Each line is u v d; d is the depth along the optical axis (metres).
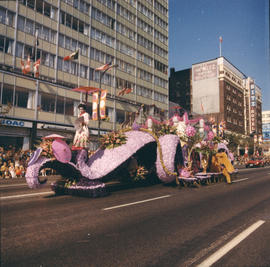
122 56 39.06
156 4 48.47
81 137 7.61
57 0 29.58
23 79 25.20
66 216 5.21
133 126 9.60
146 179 10.78
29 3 26.61
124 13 40.28
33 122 25.72
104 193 7.72
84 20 33.06
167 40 50.81
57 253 3.29
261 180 14.37
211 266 2.99
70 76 30.59
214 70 68.69
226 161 12.23
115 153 7.76
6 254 3.24
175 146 9.50
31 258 3.13
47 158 6.77
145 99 43.12
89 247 3.52
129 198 7.50
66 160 6.90
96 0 35.16
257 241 3.91
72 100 30.12
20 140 25.33
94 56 34.16
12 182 12.75
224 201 7.38
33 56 26.67
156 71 46.56
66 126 28.80
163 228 4.49
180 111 11.70
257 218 5.38
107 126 34.78
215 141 12.23
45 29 28.12
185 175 10.07
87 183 7.54
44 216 5.20
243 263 3.09
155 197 7.77
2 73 23.61
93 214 5.42
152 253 3.34
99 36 35.25
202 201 7.28
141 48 43.31
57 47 29.20
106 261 3.07
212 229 4.50
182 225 4.71
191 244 3.71
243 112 78.88
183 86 74.12
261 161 34.09
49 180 13.48
